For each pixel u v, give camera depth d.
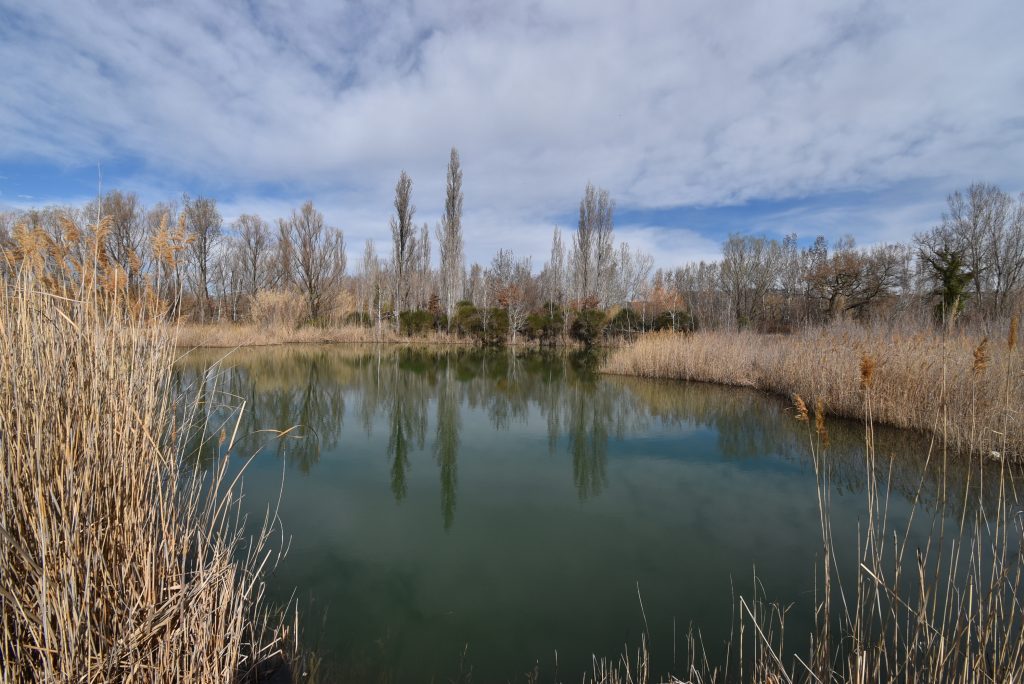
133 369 2.21
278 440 7.70
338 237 29.42
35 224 2.10
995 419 5.70
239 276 28.11
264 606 3.21
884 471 6.00
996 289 20.41
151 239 2.49
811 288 27.80
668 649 2.91
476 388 12.90
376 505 5.18
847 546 4.25
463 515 4.97
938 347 7.35
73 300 2.05
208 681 2.08
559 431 8.57
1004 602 2.95
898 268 24.02
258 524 4.56
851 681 2.11
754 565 3.95
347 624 3.12
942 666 2.10
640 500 5.41
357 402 11.03
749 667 2.68
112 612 1.91
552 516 4.97
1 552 1.68
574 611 3.33
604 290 31.69
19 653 1.66
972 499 4.92
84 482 1.85
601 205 30.92
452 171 30.23
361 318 29.70
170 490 2.33
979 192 21.53
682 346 13.85
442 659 2.82
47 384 1.91
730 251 30.86
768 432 8.05
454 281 30.56
